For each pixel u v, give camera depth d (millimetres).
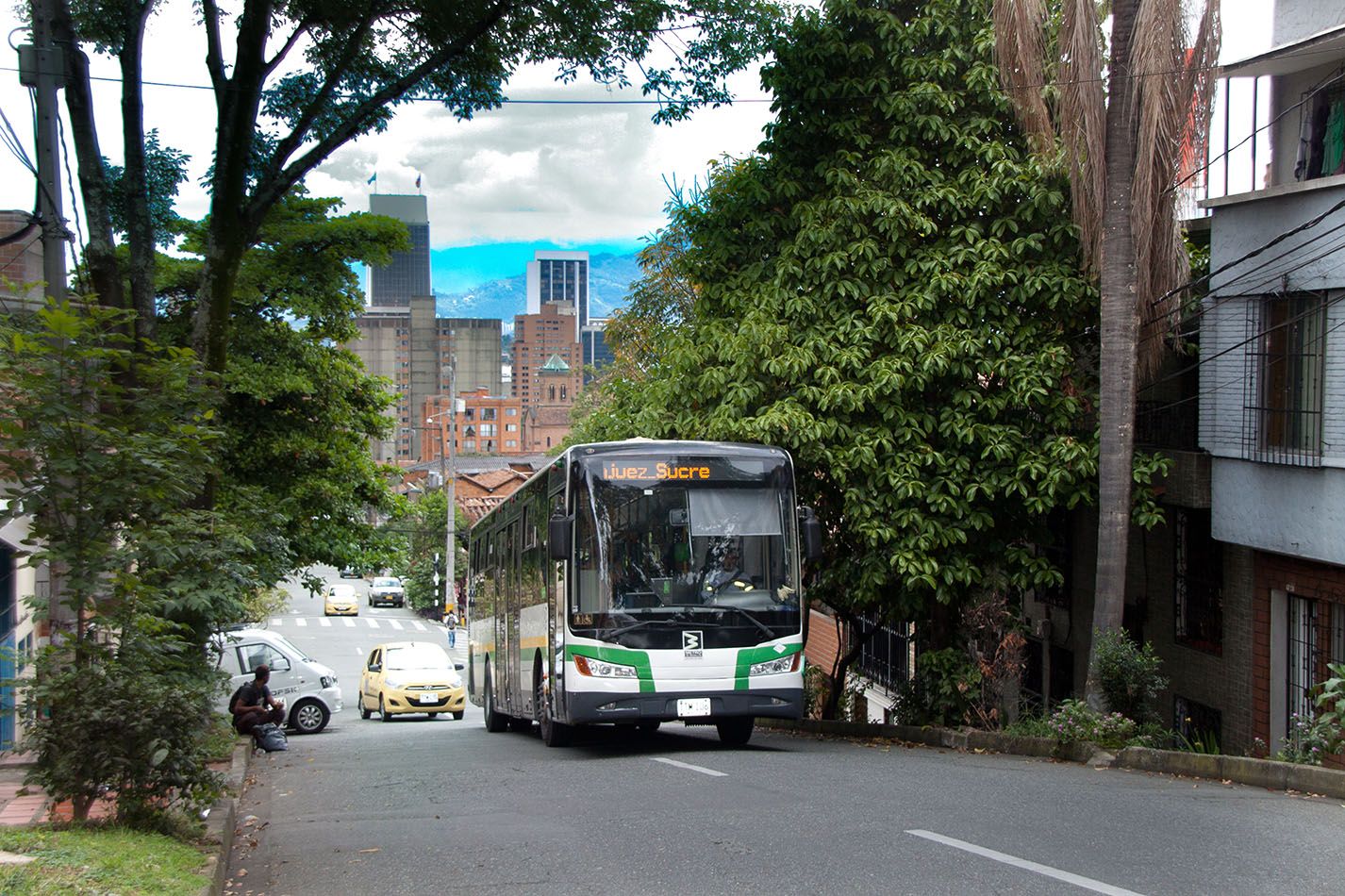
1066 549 21984
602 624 14250
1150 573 18984
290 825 10203
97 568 8703
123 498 8773
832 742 17859
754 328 17281
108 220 16219
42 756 8414
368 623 78750
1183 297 16016
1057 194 16797
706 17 17906
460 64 18078
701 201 19984
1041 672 23531
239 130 16734
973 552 17906
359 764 15656
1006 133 17938
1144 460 16188
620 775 12312
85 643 8641
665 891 6906
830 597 20906
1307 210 14258
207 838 8555
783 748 15820
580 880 7305
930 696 18406
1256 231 15070
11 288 9180
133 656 8773
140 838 7957
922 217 17219
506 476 114812
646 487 14688
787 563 14875
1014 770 12797
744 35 18031
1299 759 11836
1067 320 17250
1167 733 14367
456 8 16891
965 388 17297
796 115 18375
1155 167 14289
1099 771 12852
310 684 26688
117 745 8336
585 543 14484
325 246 28641
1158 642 18703
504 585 21453
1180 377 17516
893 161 17375
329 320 29875
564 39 17891
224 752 14344
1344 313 13703
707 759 13750
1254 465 15156
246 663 26484
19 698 12156
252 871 8180
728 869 7418
